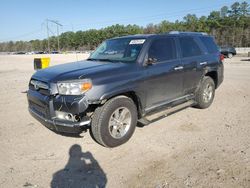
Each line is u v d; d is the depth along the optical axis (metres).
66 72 4.27
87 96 3.91
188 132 4.99
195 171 3.57
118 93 4.25
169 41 5.44
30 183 3.42
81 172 3.67
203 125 5.36
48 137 4.89
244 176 3.42
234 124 5.36
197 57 6.04
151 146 4.41
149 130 5.13
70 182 3.43
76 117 4.09
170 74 5.22
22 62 31.70
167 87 5.23
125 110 4.45
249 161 3.79
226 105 6.87
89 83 3.94
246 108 6.54
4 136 4.96
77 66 4.70
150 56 4.89
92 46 132.50
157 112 5.21
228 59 27.44
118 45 5.38
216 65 6.65
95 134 4.22
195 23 97.00
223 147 4.29
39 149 4.39
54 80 4.10
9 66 23.80
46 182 3.44
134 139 4.71
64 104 3.95
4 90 9.71
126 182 3.38
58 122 4.06
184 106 5.77
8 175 3.61
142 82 4.63
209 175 3.46
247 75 12.88
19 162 3.96
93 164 3.87
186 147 4.33
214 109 6.51
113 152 4.24
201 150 4.20
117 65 4.54
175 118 5.84
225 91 8.78
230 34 80.19
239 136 4.72
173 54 5.43
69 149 4.38
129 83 4.39
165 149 4.28
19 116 6.23
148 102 4.88
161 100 5.19
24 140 4.76
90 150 4.32
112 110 4.21
